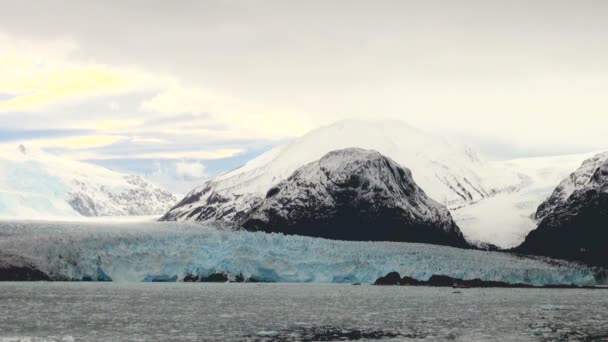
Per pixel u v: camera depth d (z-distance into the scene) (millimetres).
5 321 99188
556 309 121312
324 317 106750
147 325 96438
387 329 94000
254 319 103625
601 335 89500
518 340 85625
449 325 98375
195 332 90188
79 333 88938
